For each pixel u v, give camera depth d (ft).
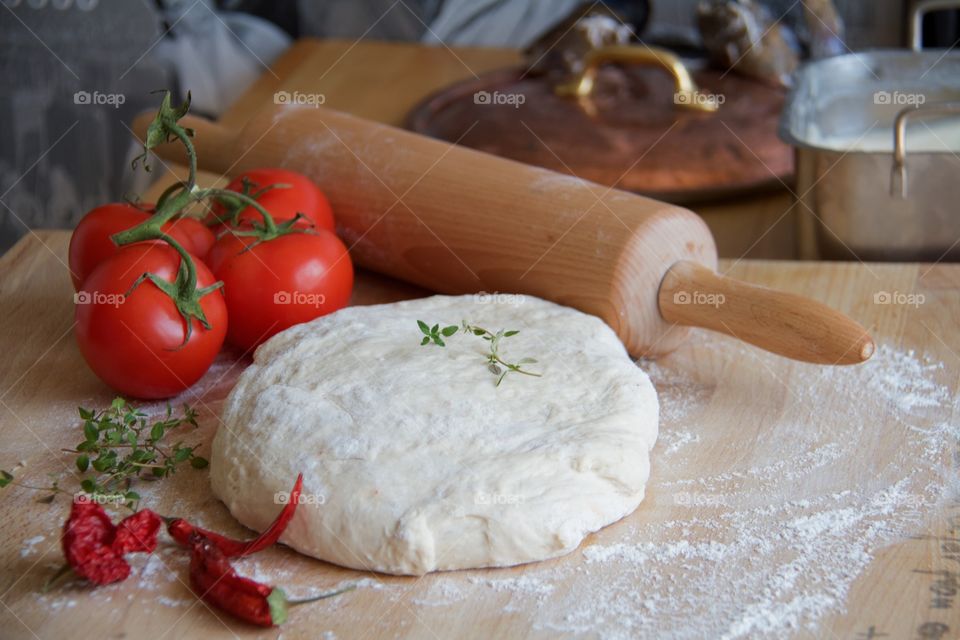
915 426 2.13
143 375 2.15
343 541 1.85
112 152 4.17
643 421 1.99
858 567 1.85
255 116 2.68
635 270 2.24
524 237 2.33
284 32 4.44
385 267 2.54
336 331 2.15
